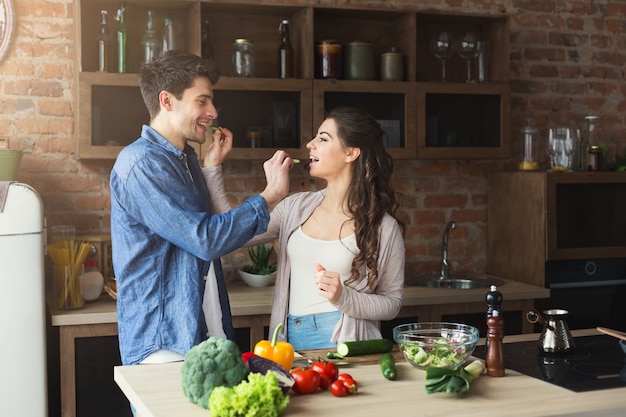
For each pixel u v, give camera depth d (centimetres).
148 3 402
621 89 508
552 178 430
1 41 396
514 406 196
